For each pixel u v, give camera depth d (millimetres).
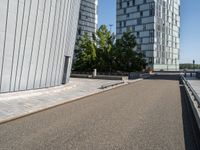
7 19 12859
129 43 42281
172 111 10477
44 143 6082
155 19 71938
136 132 7125
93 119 8836
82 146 5871
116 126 7809
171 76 43469
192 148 5828
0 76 13047
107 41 42312
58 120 8656
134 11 76500
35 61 15609
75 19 22297
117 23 81625
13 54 13664
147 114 9797
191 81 30062
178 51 85625
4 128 7516
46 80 17250
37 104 11609
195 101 12328
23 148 5715
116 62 42031
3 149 5641
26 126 7777
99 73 41594
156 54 72500
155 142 6227
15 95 13148
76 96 14945
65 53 20484
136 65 42156
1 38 12703
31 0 14367
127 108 11188
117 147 5812
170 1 80688
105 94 16797
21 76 14547
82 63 41156
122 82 25797
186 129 7523
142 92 17984
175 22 83812
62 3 18094
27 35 14500
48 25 16469
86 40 41562
